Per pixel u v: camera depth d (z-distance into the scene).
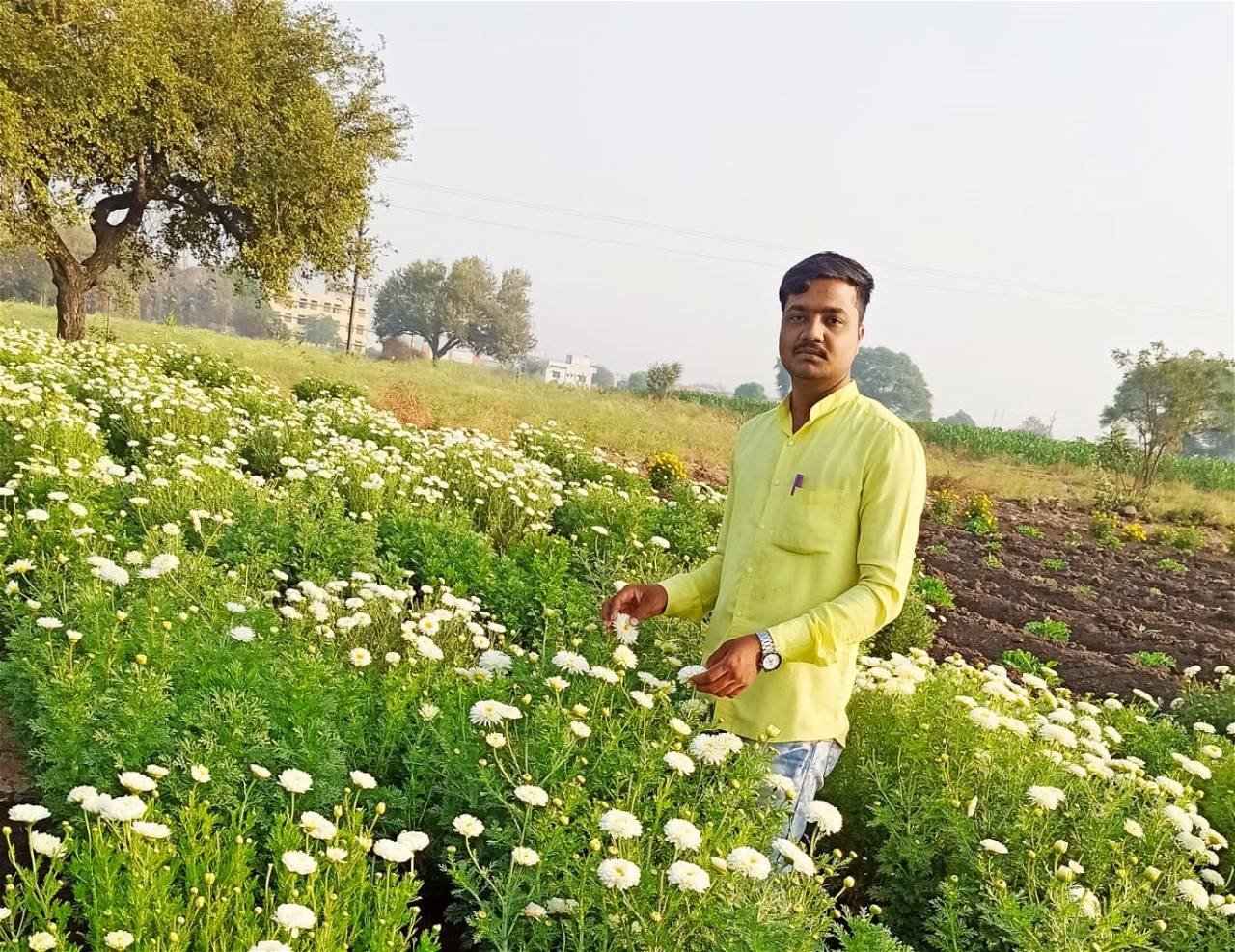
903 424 2.67
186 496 5.45
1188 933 2.77
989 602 9.87
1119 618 10.06
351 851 2.18
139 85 14.56
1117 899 2.69
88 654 3.10
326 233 17.83
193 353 15.29
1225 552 18.09
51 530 4.32
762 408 36.00
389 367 30.80
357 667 3.40
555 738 2.61
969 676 4.75
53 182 15.48
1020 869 2.89
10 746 3.08
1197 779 4.05
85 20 14.30
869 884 3.25
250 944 1.88
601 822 2.13
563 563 5.10
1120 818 3.14
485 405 19.91
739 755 2.50
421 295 92.81
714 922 2.07
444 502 7.28
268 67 17.17
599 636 4.03
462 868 2.26
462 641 4.11
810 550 2.66
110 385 9.64
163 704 2.70
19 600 3.67
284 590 5.04
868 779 3.38
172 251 19.61
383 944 1.92
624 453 17.44
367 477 7.08
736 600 2.80
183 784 2.45
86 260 17.53
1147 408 23.30
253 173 16.77
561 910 2.18
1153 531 19.41
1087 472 26.69
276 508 5.59
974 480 22.80
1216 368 22.48
